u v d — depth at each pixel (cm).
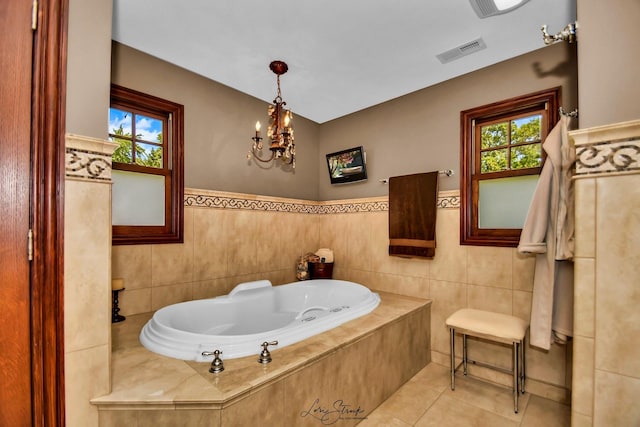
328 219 330
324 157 343
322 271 301
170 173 230
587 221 121
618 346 114
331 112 317
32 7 100
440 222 249
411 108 271
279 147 228
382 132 292
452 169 245
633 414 111
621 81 113
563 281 167
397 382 208
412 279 264
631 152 111
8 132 97
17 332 99
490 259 223
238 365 137
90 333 111
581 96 121
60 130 104
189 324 201
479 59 218
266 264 284
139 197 216
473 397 199
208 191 244
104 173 115
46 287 103
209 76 245
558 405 190
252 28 184
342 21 178
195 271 236
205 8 167
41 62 102
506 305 215
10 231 98
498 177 226
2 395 97
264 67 230
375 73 238
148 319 199
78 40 109
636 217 111
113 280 188
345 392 165
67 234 106
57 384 104
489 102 227
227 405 114
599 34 117
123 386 120
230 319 223
